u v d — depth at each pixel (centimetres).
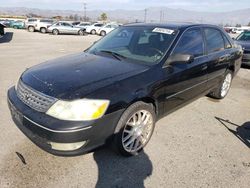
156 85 299
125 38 386
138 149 303
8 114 388
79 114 234
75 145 238
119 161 286
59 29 2595
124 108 264
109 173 266
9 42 1519
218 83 479
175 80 331
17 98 281
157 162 288
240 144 337
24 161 275
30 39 1819
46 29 2773
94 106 239
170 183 256
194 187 252
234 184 258
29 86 267
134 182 255
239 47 554
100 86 255
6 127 346
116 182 254
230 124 399
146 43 356
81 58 346
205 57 404
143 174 268
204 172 275
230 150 321
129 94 267
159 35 362
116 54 351
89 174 262
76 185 247
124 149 284
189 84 368
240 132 373
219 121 408
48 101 242
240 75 761
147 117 305
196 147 323
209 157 303
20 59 897
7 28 3431
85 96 239
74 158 286
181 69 341
